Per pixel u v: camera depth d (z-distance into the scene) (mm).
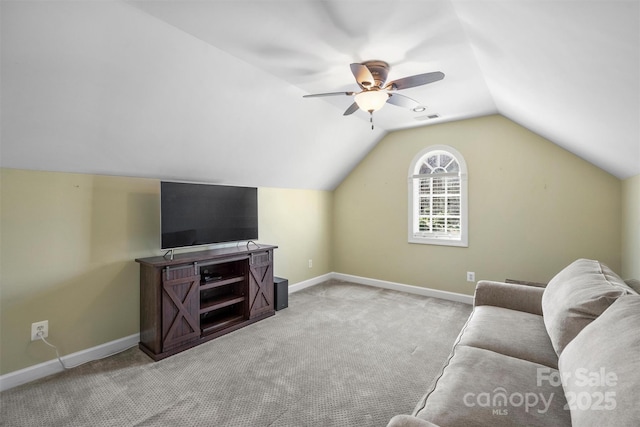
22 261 2201
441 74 2010
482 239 3797
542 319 2031
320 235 4973
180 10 1700
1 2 1443
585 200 3215
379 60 2291
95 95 2027
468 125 3855
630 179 2781
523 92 2348
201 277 3066
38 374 2242
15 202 2164
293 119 3223
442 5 1652
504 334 1818
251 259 3256
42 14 1547
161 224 2707
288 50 2145
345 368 2350
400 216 4449
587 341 1166
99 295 2574
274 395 2016
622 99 1519
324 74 2537
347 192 4996
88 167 2459
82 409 1883
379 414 1840
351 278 4977
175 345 2598
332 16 1755
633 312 1112
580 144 2762
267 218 4121
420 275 4285
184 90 2307
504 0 1275
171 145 2684
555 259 3381
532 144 3480
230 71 2342
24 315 2209
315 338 2879
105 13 1655
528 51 1638
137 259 2693
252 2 1631
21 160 2135
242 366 2381
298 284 4539
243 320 3191
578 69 1500
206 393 2037
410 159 4328
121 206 2699
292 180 4285
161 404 1927
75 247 2443
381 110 3514
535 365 1467
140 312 2738
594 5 993
